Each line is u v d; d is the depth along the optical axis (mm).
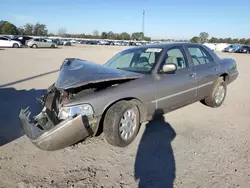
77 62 3875
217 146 3506
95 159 3164
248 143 3609
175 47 4484
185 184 2625
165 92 3938
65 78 3215
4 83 7988
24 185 2602
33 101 5680
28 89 7082
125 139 3459
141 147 3492
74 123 2887
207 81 4855
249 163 3037
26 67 12445
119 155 3268
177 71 4234
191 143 3609
